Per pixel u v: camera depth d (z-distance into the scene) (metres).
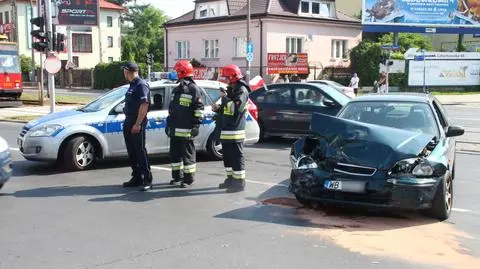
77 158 9.41
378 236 5.73
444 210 6.30
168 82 10.27
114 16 70.38
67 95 36.44
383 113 7.51
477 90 38.72
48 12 19.14
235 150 7.86
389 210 6.70
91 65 67.50
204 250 5.21
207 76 38.31
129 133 7.95
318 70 38.66
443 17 38.78
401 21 38.25
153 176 9.03
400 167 6.15
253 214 6.58
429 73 37.50
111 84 48.16
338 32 40.91
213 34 40.66
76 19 41.78
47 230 5.85
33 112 22.98
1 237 5.59
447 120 8.16
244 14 38.16
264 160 10.98
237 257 5.02
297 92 13.38
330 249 5.28
